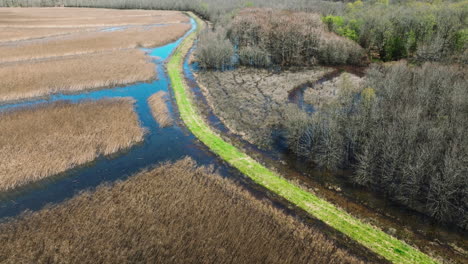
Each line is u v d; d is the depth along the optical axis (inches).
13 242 756.6
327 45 2249.0
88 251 729.0
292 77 2030.0
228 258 722.8
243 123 1435.8
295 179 1061.1
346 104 1350.9
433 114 1250.0
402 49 2201.0
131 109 1491.1
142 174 1035.9
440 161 952.9
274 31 2287.2
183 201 900.0
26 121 1318.9
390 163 1015.6
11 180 975.0
